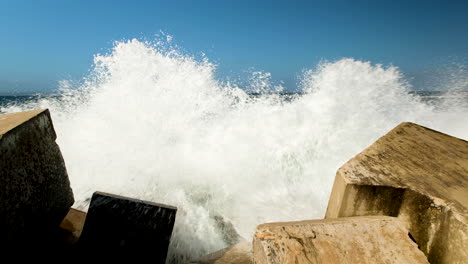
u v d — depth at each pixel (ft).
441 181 5.82
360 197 5.85
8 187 5.08
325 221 5.15
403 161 6.59
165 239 6.00
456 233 4.57
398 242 4.75
